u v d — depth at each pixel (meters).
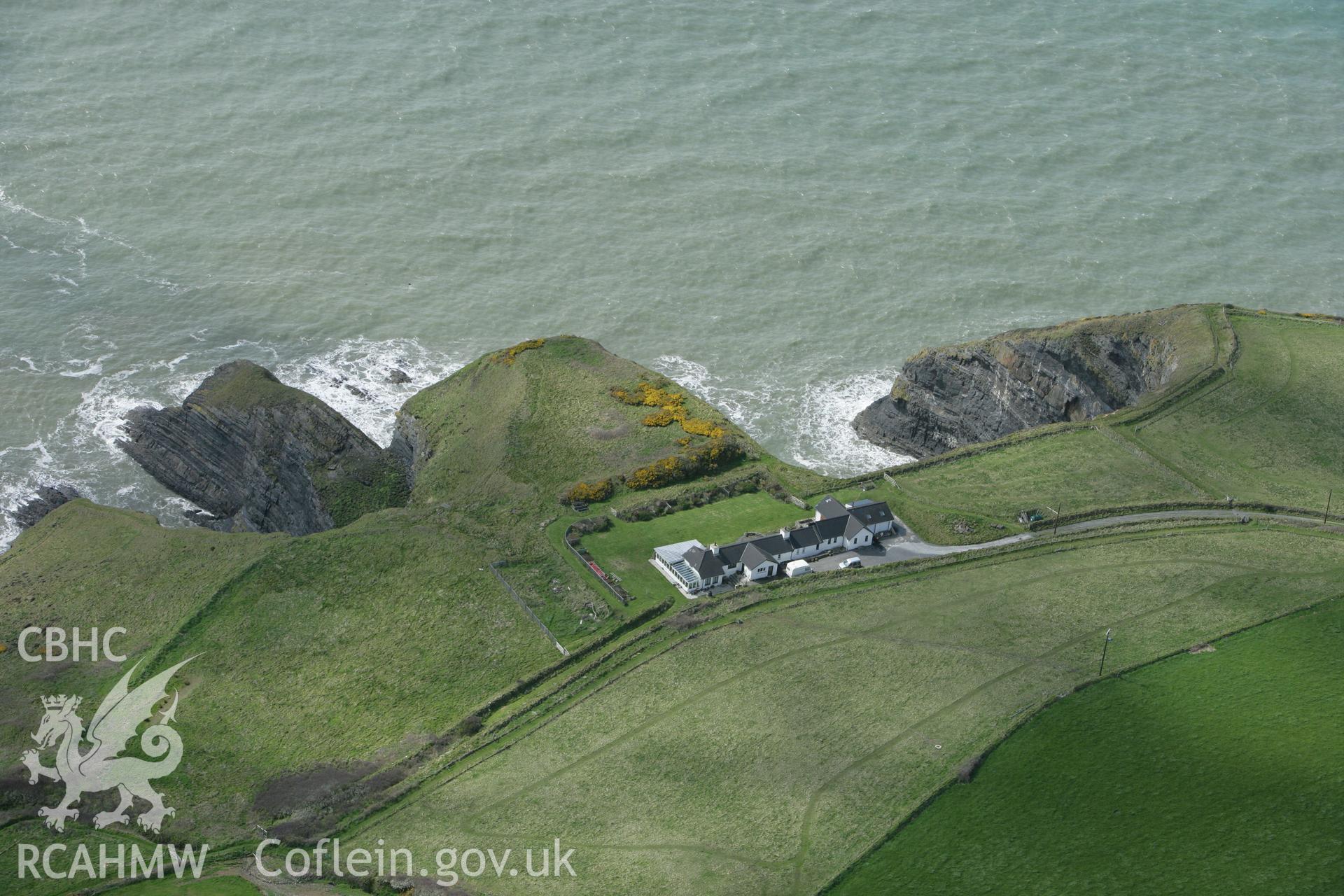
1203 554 130.88
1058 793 100.69
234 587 132.12
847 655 117.94
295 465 163.50
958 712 109.75
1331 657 113.62
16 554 144.25
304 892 97.75
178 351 187.12
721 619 124.19
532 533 137.38
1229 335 168.88
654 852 97.44
